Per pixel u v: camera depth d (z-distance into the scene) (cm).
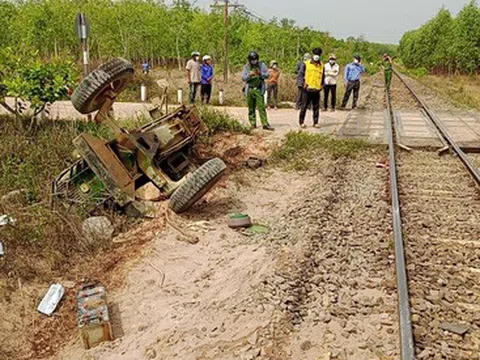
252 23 4759
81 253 673
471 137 1388
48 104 1174
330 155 1162
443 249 648
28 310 565
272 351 446
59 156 974
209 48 4131
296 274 575
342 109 2047
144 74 2562
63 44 3650
